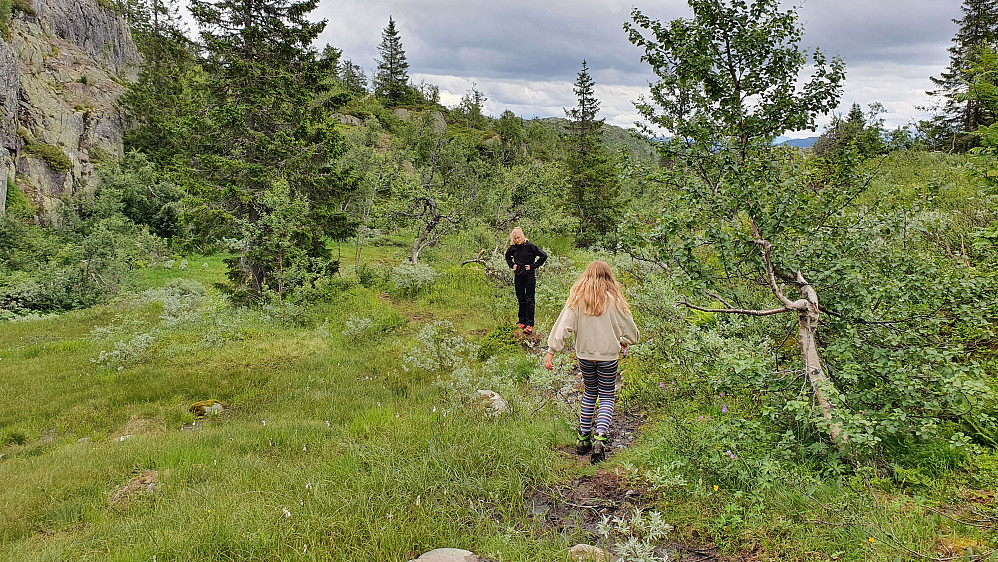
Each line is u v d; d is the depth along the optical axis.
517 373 7.23
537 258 8.98
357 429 5.80
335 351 9.89
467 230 19.44
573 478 4.04
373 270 17.59
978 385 3.03
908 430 3.52
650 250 4.55
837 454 3.42
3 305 16.52
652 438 4.34
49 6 40.09
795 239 4.18
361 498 3.74
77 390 8.52
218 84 14.19
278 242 12.85
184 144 27.70
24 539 4.10
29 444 6.71
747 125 4.65
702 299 4.58
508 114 59.62
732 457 3.40
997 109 4.32
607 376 4.38
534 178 19.67
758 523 3.02
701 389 4.73
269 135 14.59
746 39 4.53
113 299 17.02
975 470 3.21
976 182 4.57
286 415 6.82
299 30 14.33
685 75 4.64
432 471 4.12
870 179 4.45
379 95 82.88
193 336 11.15
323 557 3.08
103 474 5.23
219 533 3.45
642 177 4.85
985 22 24.97
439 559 2.97
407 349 9.25
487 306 12.52
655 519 2.86
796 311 3.85
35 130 30.28
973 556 2.46
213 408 7.62
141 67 42.78
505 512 3.57
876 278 3.93
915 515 2.83
